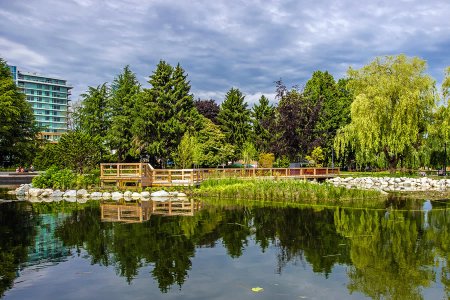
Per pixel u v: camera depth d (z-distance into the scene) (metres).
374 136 29.41
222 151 38.72
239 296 6.30
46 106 122.00
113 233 11.23
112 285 6.88
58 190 22.09
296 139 36.84
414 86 28.80
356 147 33.41
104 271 7.68
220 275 7.38
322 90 47.88
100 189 22.86
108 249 9.38
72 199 20.23
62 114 125.62
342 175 34.19
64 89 127.25
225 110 46.47
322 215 14.46
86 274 7.51
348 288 6.65
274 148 37.66
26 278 7.30
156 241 10.23
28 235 11.03
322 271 7.60
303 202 18.45
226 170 26.86
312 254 8.86
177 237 10.70
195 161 31.86
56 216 14.39
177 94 35.38
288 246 9.61
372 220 13.31
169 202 18.80
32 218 13.94
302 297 6.25
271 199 19.61
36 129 39.69
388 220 13.32
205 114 51.31
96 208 16.61
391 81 28.67
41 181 23.19
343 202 18.36
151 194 21.36
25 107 37.56
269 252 9.05
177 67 35.91
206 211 15.62
